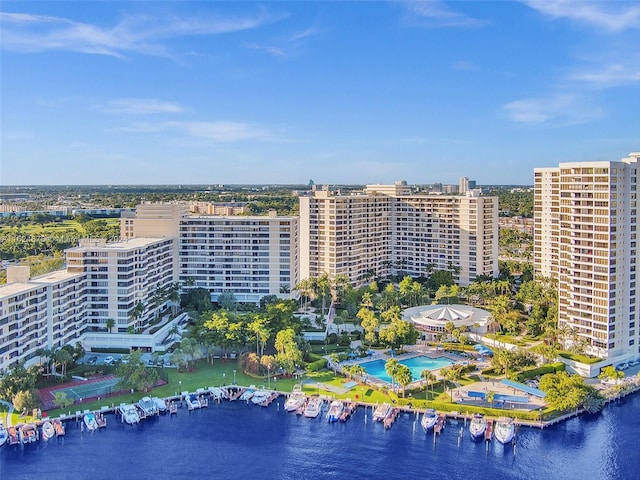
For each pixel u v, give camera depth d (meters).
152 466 169.25
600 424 193.75
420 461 171.75
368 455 175.25
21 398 192.75
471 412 198.62
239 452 177.38
